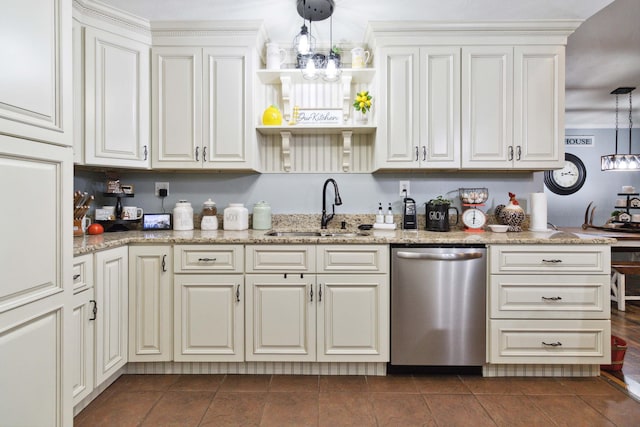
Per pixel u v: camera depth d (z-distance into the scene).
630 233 4.28
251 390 2.01
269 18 2.35
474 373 2.18
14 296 1.04
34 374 1.12
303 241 2.09
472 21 2.34
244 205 2.77
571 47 3.02
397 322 2.11
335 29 2.50
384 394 1.96
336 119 2.65
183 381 2.10
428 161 2.42
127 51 2.30
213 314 2.12
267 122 2.52
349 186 2.75
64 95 1.23
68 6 1.25
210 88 2.41
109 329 1.94
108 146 2.23
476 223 2.52
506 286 2.09
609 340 2.08
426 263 2.08
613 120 5.74
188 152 2.42
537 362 2.09
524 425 1.70
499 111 2.41
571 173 6.10
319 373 2.19
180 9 2.22
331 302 2.10
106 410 1.81
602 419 1.75
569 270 2.08
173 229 2.61
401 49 2.41
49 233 1.18
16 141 1.04
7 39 1.01
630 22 2.59
